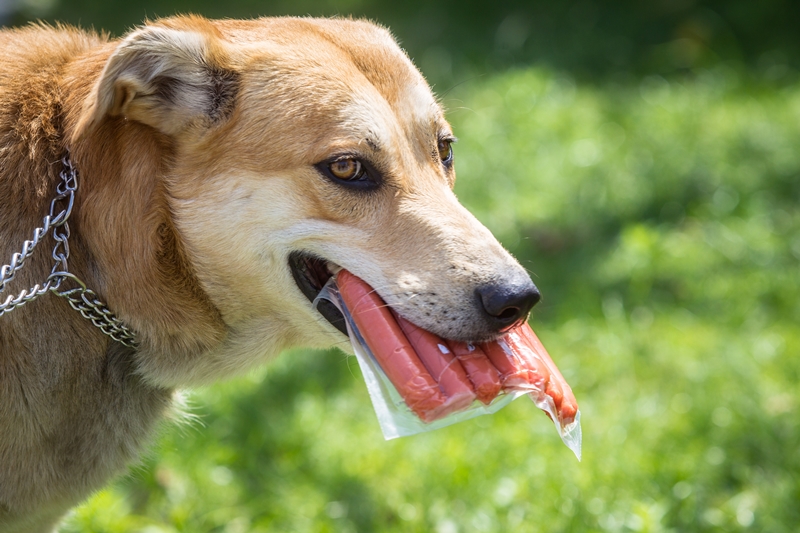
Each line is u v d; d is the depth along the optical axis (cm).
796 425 635
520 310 395
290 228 417
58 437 405
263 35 447
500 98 1220
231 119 420
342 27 482
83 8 1566
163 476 582
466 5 1628
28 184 392
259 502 576
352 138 417
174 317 420
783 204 964
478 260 404
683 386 698
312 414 659
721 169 1021
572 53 1406
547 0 1603
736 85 1250
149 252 408
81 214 404
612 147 1093
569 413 396
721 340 751
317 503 571
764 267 852
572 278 866
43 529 445
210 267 422
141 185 409
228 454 608
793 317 783
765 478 591
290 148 414
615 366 724
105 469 430
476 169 1042
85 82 414
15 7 1387
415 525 547
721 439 629
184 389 466
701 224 938
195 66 415
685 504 559
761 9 1456
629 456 603
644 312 806
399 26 1568
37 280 390
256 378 705
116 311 411
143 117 409
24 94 408
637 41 1452
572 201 991
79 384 408
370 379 393
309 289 436
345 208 418
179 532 535
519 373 390
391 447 625
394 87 450
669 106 1194
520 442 623
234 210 414
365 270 413
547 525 538
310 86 422
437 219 420
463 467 588
